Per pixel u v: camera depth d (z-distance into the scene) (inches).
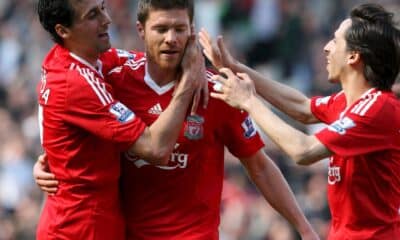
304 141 872.9
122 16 2283.5
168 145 872.3
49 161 906.7
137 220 914.7
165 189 906.1
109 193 900.6
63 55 893.8
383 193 895.1
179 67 891.4
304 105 959.6
